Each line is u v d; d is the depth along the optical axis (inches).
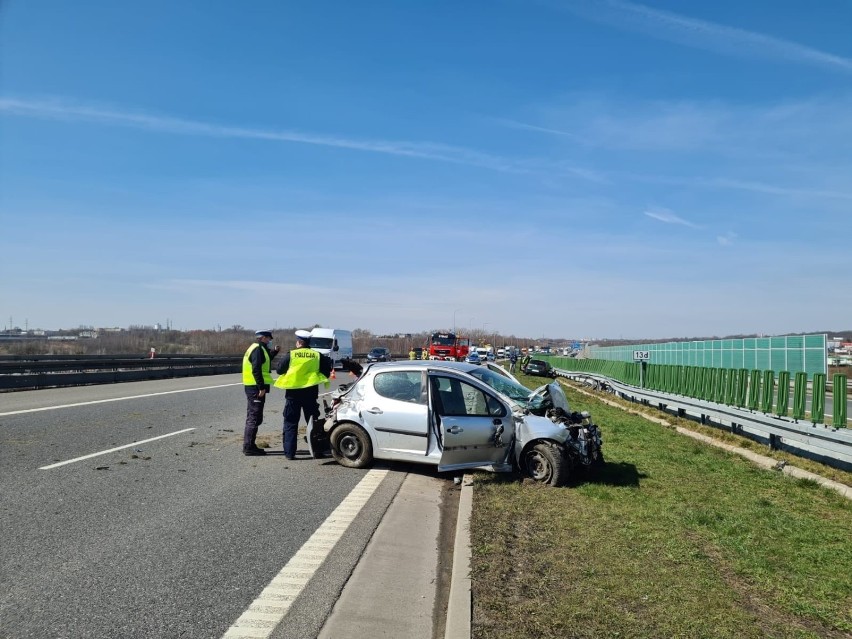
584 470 364.8
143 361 1124.5
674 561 222.1
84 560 208.4
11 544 221.1
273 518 265.4
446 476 367.9
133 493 295.6
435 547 245.9
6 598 177.3
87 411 577.3
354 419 371.6
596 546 236.1
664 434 584.4
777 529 270.8
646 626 169.3
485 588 190.9
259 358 400.2
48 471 332.2
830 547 249.3
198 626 164.4
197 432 479.5
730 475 391.9
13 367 814.5
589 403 919.0
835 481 389.4
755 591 201.0
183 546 225.6
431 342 1919.3
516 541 237.8
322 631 165.2
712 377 691.4
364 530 254.2
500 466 352.2
